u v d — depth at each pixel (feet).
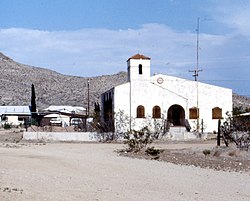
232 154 106.83
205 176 77.20
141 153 116.67
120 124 189.26
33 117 292.40
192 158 103.71
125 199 49.16
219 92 201.57
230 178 75.56
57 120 279.08
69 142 171.01
